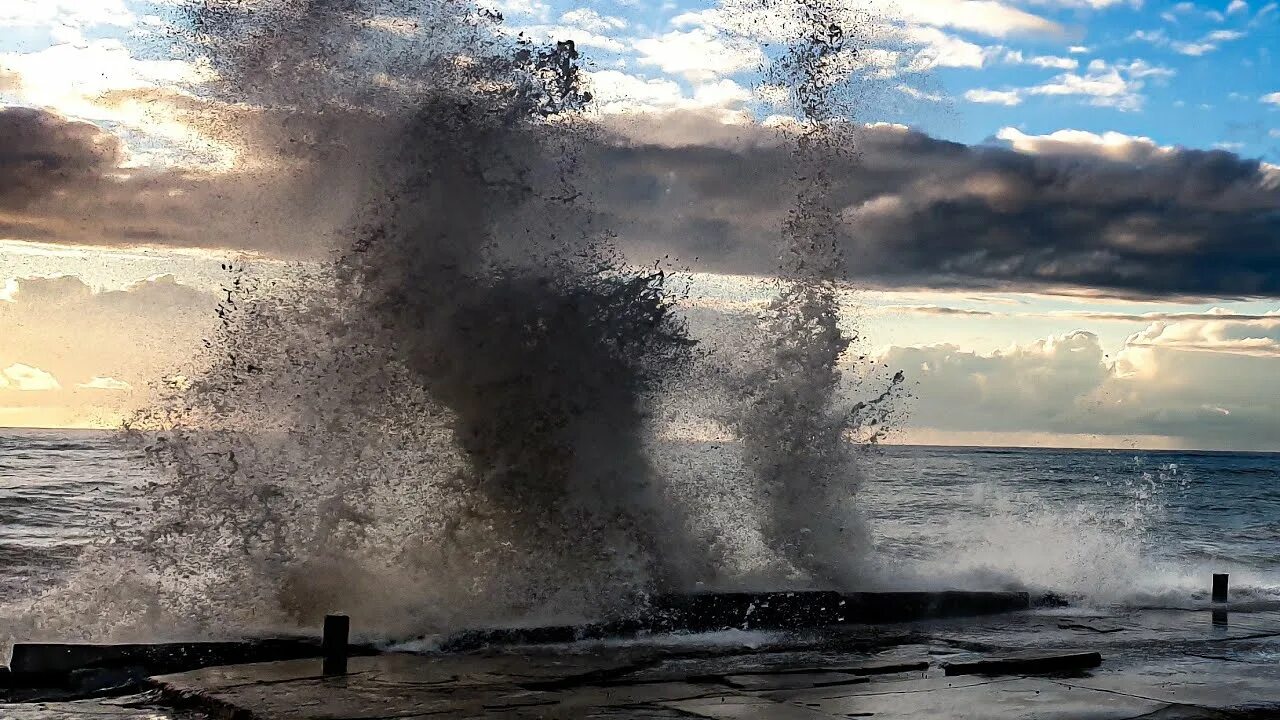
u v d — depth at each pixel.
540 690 4.23
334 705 3.92
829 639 5.68
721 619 6.01
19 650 4.71
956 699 4.08
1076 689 4.30
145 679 4.55
